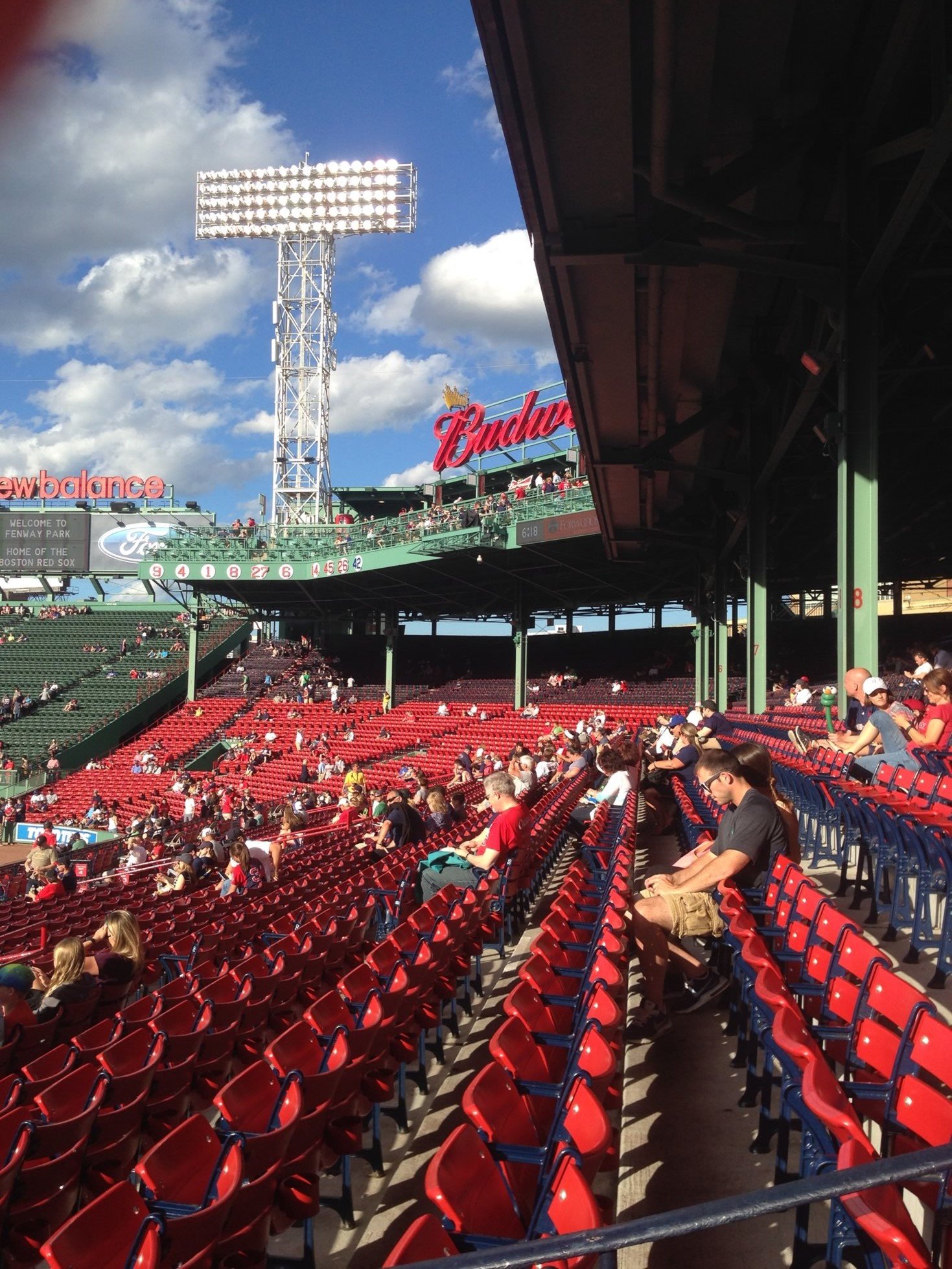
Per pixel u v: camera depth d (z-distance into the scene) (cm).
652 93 824
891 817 576
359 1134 387
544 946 446
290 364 4656
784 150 973
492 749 3488
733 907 464
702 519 2655
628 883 602
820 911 414
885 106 942
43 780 3991
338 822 2059
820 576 3916
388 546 3866
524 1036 347
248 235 4653
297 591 4697
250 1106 348
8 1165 319
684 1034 495
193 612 4641
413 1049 472
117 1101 402
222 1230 273
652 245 1037
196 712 4575
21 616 5403
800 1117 287
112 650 5012
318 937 672
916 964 500
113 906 1419
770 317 1518
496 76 795
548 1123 323
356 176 4578
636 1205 329
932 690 776
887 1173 149
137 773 4028
